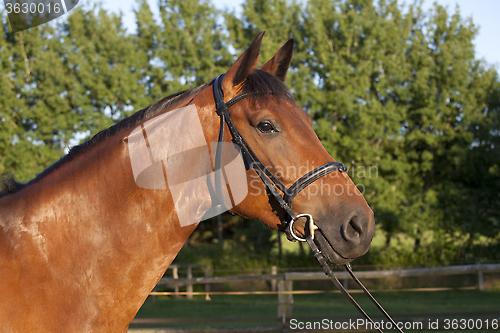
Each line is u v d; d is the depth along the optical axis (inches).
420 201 629.6
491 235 606.9
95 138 63.7
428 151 695.1
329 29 674.8
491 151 650.2
